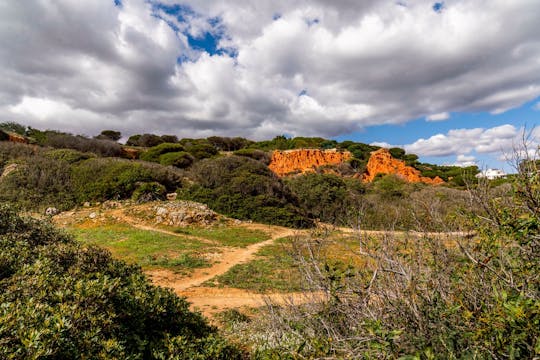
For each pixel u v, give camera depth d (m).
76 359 2.30
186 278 10.00
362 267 2.64
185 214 18.41
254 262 11.74
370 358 1.89
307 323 2.79
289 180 31.27
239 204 21.81
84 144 38.78
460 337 1.97
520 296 1.69
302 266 2.83
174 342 3.39
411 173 50.91
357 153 63.00
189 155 38.03
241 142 71.62
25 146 27.02
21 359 1.94
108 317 2.87
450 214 2.70
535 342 1.50
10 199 19.25
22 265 3.68
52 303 2.80
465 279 2.19
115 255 11.79
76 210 19.94
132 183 22.84
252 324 5.88
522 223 1.95
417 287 2.24
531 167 2.16
